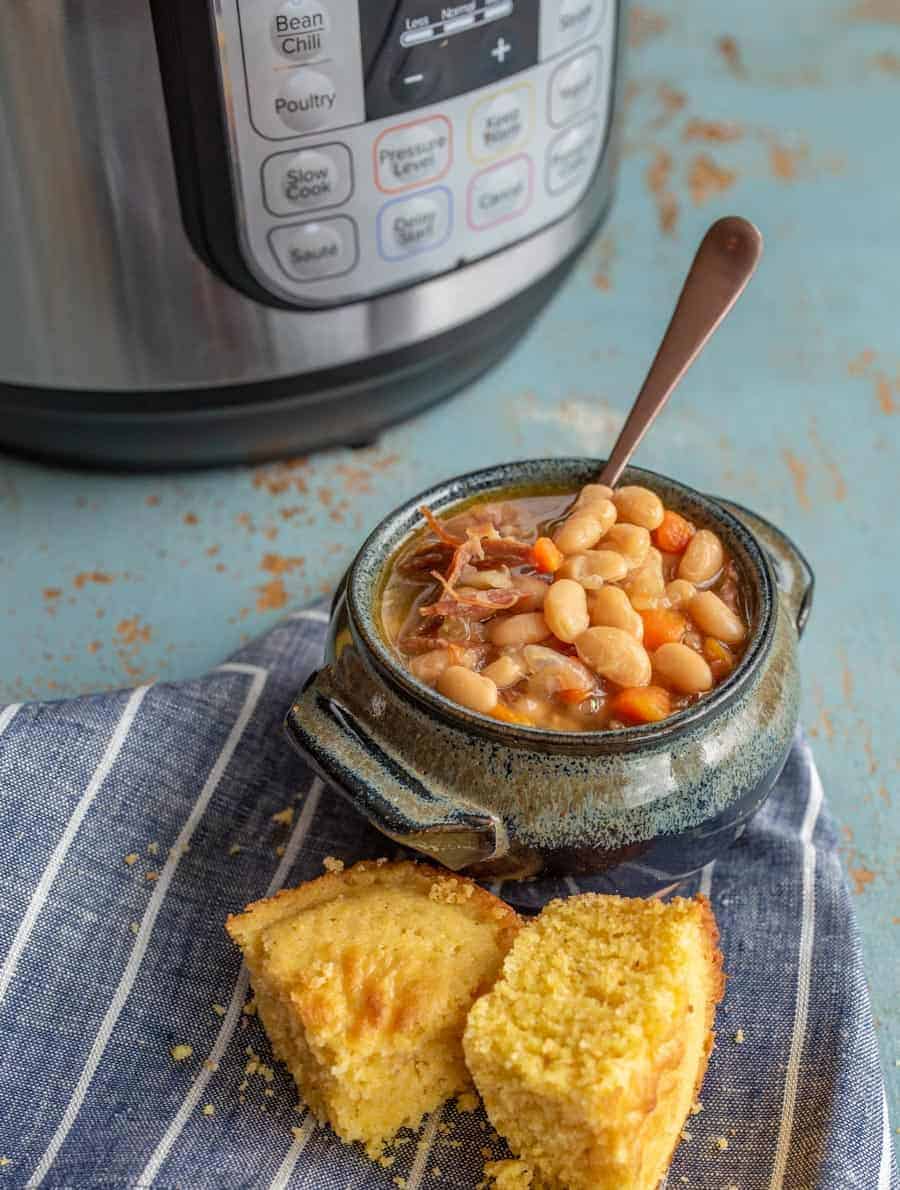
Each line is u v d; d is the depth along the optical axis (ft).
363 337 1.99
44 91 1.73
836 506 2.20
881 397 2.38
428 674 1.58
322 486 2.23
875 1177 1.47
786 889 1.70
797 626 1.69
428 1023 1.50
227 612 2.06
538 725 1.56
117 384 1.97
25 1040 1.59
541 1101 1.45
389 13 1.76
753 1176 1.49
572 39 1.93
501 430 2.31
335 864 1.66
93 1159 1.49
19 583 2.08
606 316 2.50
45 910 1.67
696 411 2.35
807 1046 1.58
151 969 1.65
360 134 1.83
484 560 1.67
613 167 2.21
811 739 1.91
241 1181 1.49
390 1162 1.52
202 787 1.78
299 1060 1.55
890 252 2.62
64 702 1.79
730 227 1.74
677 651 1.57
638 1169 1.44
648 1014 1.47
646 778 1.53
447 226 1.95
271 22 1.72
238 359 1.96
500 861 1.57
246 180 1.81
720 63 3.01
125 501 2.21
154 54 1.72
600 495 1.69
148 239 1.85
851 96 2.94
